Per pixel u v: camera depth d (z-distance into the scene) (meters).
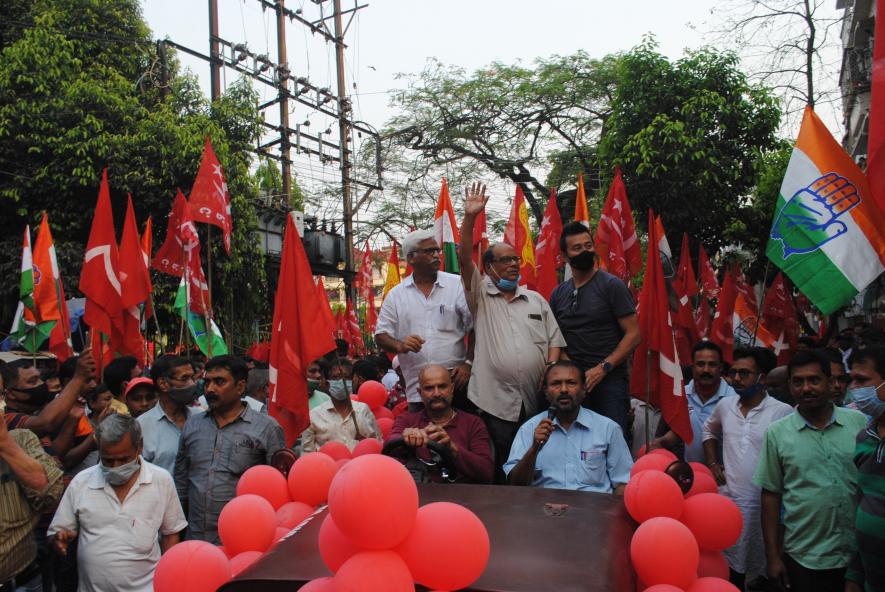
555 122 22.16
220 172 7.45
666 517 2.84
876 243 4.98
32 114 13.41
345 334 15.37
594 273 5.19
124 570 4.30
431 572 2.10
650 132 14.05
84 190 13.83
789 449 4.44
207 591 2.88
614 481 4.30
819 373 4.33
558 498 3.09
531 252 8.49
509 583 2.20
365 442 4.43
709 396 6.09
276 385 5.14
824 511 4.30
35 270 7.16
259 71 19.52
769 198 15.43
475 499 3.02
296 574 2.31
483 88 21.78
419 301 5.22
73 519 4.38
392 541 2.04
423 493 3.12
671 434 5.47
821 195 5.13
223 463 4.93
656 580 2.68
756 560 5.25
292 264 5.23
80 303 10.93
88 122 13.62
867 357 3.98
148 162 14.14
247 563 3.05
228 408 5.09
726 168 14.22
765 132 14.34
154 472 4.52
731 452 5.38
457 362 5.13
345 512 2.00
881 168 4.42
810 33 13.22
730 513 3.42
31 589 4.80
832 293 5.02
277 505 3.79
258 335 18.14
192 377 5.66
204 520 4.87
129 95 15.22
